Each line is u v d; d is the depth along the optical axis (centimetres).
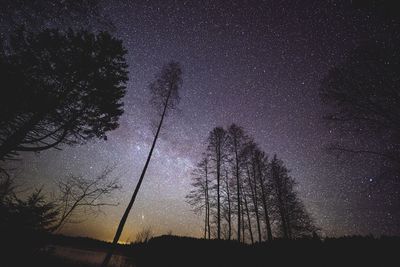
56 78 977
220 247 1509
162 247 1839
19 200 889
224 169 2016
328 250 1027
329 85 1067
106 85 1076
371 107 944
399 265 768
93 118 1099
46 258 1009
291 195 1994
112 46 1123
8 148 816
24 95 802
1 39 748
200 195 2144
